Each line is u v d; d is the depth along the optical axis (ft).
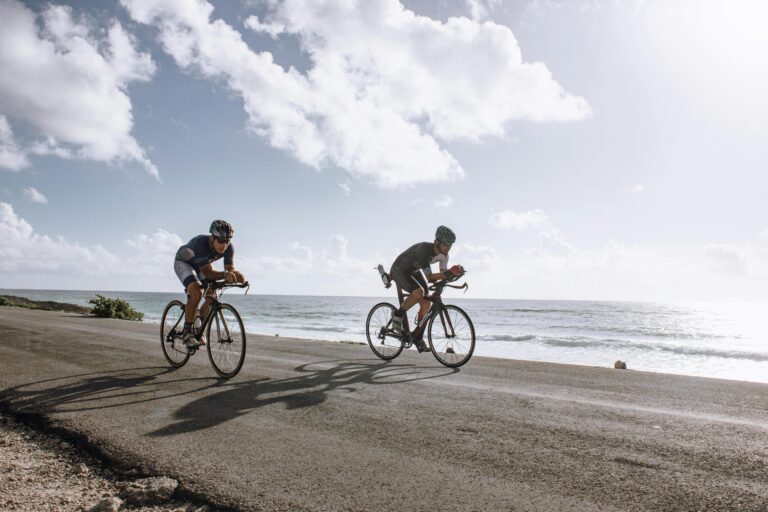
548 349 66.03
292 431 9.26
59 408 10.82
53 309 90.74
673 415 10.78
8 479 7.21
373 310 21.29
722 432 9.45
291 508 6.01
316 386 13.73
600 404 11.82
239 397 12.17
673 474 7.23
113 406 11.08
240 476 7.03
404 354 22.50
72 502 6.46
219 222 15.81
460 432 9.31
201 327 16.28
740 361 57.06
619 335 99.50
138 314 63.46
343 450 8.18
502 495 6.42
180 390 12.98
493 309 328.49
